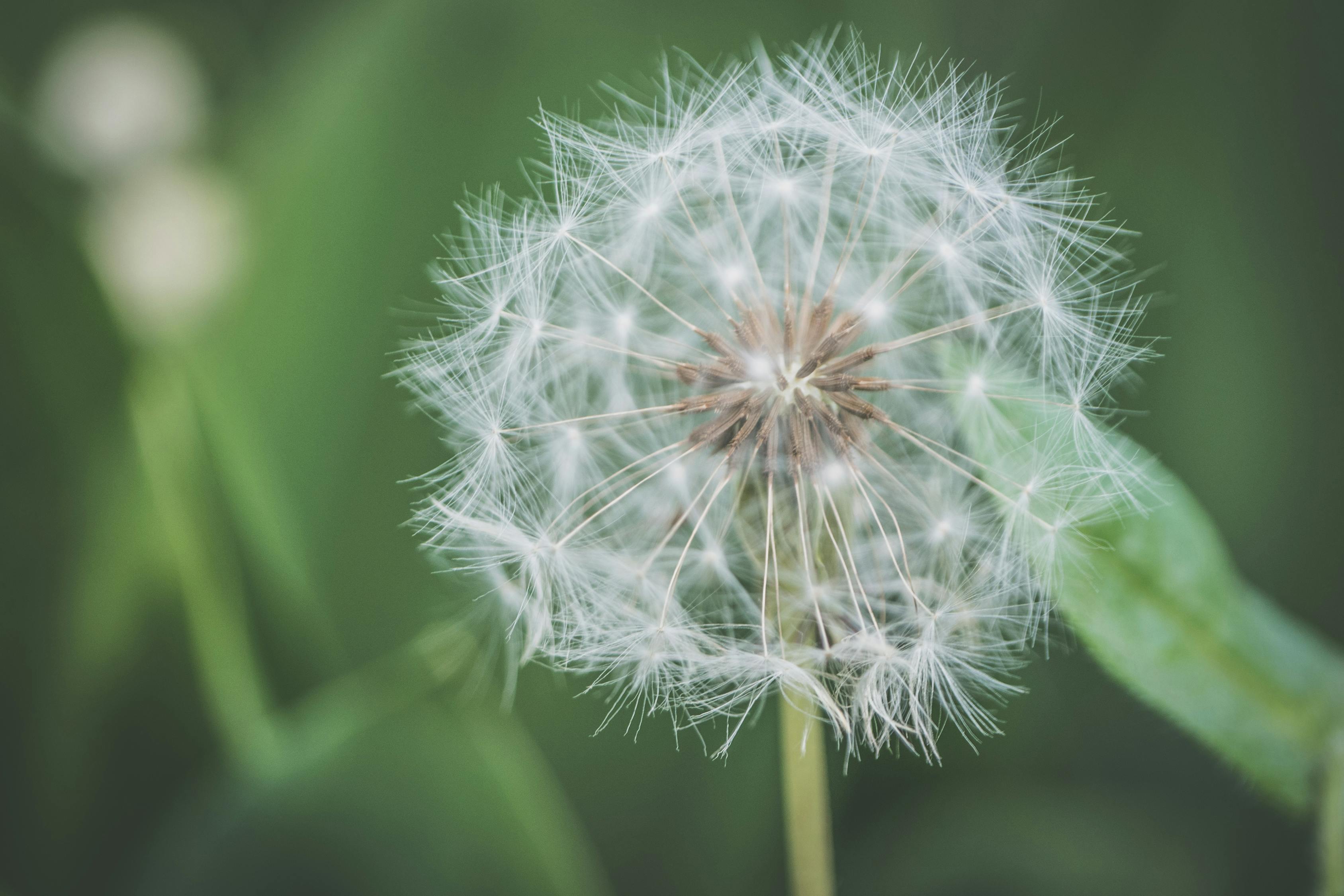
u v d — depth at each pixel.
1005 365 0.15
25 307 0.16
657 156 0.15
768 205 0.16
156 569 0.16
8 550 0.16
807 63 0.15
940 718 0.16
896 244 0.15
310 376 0.16
